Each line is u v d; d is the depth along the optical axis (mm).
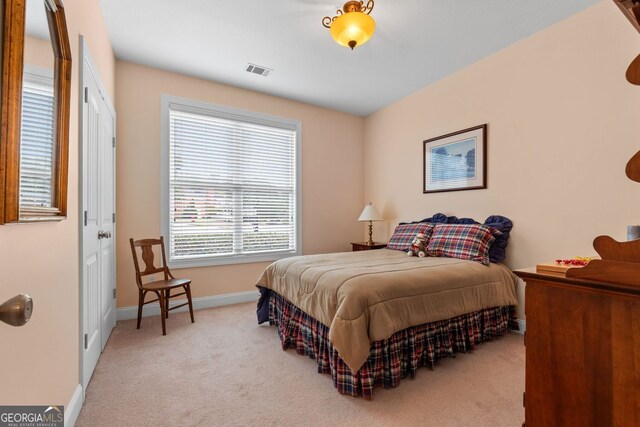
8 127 862
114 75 2875
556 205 2412
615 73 2113
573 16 2312
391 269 2143
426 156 3568
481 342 2369
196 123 3369
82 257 1659
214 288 3420
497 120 2828
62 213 1334
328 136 4293
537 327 877
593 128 2211
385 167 4227
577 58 2293
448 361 2090
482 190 2963
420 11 2264
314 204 4164
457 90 3209
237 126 3609
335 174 4352
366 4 2186
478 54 2881
